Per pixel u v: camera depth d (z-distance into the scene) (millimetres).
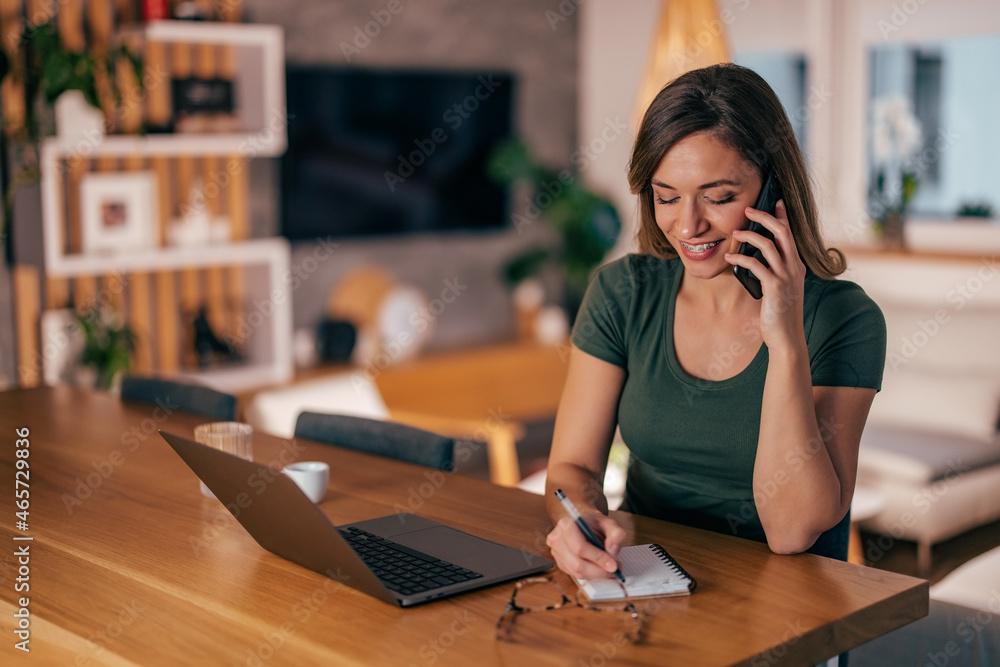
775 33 5281
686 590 1228
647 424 1564
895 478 3559
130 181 4164
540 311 5785
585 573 1240
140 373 4344
